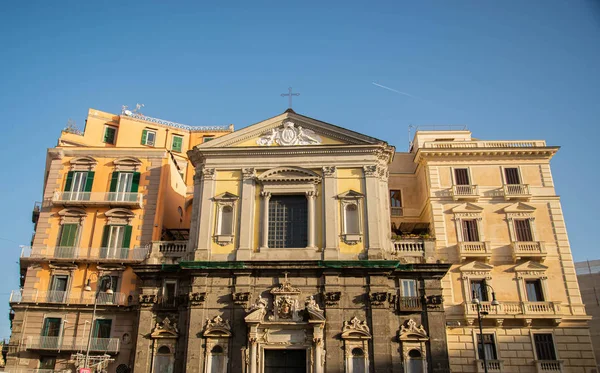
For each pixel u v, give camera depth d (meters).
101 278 39.88
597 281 56.56
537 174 43.12
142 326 35.91
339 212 37.41
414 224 42.66
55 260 40.12
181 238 45.97
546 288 39.34
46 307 39.00
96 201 41.88
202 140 57.44
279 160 39.22
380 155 39.16
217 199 38.34
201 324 34.72
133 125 54.34
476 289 39.66
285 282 35.25
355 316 34.28
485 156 43.75
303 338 33.88
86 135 52.38
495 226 41.50
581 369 37.34
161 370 34.94
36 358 37.69
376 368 32.97
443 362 33.59
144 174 43.53
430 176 43.41
